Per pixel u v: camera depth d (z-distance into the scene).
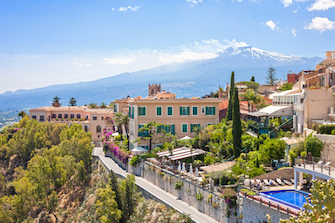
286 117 53.34
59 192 76.25
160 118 65.50
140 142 64.00
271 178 34.56
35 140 102.69
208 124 65.94
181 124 65.81
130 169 59.97
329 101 45.22
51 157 75.94
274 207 25.86
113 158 75.56
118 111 103.62
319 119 44.97
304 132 43.66
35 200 65.31
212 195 34.25
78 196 70.88
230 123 60.22
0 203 63.97
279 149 39.12
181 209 37.50
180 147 55.62
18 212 63.47
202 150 49.75
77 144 81.00
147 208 43.44
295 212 23.78
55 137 105.44
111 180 49.56
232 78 65.75
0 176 87.00
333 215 17.19
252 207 28.31
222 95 108.69
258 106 66.75
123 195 48.44
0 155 109.44
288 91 60.59
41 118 122.06
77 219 57.72
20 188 64.19
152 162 53.22
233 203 30.69
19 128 124.50
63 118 120.75
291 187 32.19
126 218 46.97
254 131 55.38
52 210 65.31
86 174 79.00
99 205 46.88
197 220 33.53
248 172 36.78
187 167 48.06
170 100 65.62
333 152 34.81
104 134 107.12
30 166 69.50
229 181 35.53
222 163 41.66
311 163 31.55
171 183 44.56
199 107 65.94
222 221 32.22
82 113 124.00
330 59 68.62
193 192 38.38
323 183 17.77
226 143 50.72
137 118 65.19
